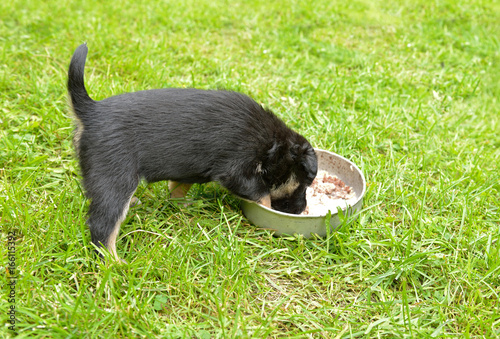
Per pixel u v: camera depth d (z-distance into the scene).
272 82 1.79
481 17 2.53
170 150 1.26
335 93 1.74
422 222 1.35
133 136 1.24
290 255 1.29
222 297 1.19
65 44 1.82
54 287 1.17
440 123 1.69
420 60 2.04
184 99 1.28
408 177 1.49
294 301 1.22
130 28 2.04
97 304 1.16
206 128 1.27
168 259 1.24
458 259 1.30
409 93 1.80
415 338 1.16
